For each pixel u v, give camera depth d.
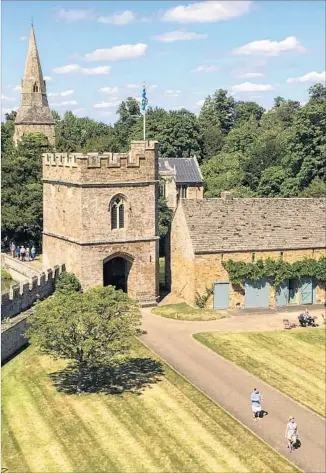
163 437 30.50
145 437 30.45
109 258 54.66
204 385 37.66
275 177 96.31
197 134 143.75
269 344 46.28
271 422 32.81
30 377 38.03
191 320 51.94
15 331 42.16
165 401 34.94
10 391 35.72
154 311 54.31
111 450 29.03
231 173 111.88
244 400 35.59
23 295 46.09
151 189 55.50
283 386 38.06
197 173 109.44
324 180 92.31
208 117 183.00
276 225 58.91
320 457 28.98
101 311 35.53
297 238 58.16
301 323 51.50
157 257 56.69
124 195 54.34
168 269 61.69
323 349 45.53
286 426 31.52
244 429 31.77
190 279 55.97
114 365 40.69
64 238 56.44
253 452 29.27
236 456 28.83
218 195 106.44
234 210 59.06
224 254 55.50
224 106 185.25
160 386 37.19
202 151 147.00
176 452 29.02
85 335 34.84
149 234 55.88
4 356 40.09
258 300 56.88
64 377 38.22
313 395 36.81
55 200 58.62
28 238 79.81
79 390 35.72
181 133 138.62
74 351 35.06
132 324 36.16
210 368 40.72
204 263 55.16
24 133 102.31
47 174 60.03
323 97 117.62
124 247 54.91
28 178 79.50
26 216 76.62
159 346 45.06
